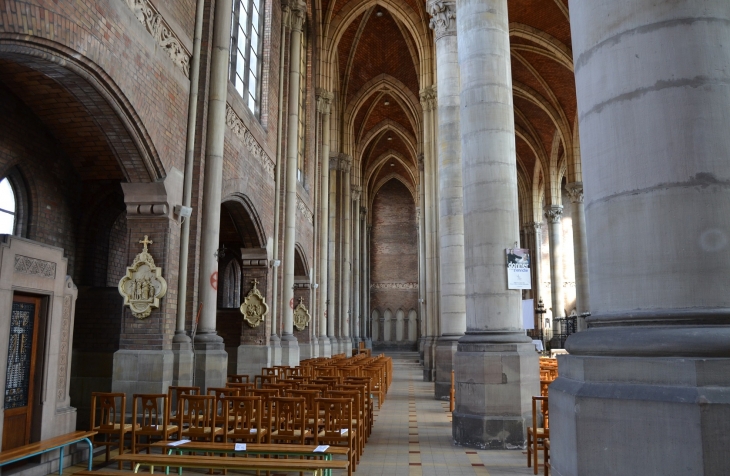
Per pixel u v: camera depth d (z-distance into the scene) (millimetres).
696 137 2730
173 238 10086
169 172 10039
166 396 7180
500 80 10016
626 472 2621
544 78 32312
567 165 33219
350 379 10320
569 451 2891
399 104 36781
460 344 9547
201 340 10906
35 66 7258
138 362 9336
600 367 2848
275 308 17141
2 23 5906
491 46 10078
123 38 8438
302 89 23922
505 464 7691
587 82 3119
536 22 27891
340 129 33562
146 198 9734
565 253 45094
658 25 2846
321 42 26156
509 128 9945
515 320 9383
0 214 9242
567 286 44656
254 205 15312
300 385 8992
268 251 16781
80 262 11164
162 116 9812
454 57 16219
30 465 6547
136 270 9648
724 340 2568
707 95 2752
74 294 7617
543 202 39938
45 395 6797
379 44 31906
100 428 7230
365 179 47812
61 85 7938
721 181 2701
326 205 26344
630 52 2906
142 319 9602
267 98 16922
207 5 11734
